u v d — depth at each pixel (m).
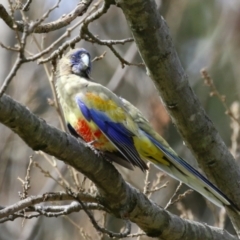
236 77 21.77
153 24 8.98
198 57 22.64
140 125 10.68
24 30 7.66
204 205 19.70
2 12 7.39
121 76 18.61
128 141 10.43
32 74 17.59
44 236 18.22
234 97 21.75
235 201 10.34
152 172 16.47
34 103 17.50
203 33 23.25
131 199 9.02
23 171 17.20
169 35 9.29
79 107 10.75
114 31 21.03
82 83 11.05
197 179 10.08
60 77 11.50
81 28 9.42
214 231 9.92
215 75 22.22
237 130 13.23
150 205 9.23
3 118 7.48
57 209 8.95
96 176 8.55
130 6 8.76
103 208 8.99
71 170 11.12
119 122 10.56
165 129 17.27
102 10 9.20
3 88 7.00
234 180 10.27
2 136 17.02
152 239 12.67
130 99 19.59
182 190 19.11
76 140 8.29
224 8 22.64
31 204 8.48
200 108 9.88
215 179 10.34
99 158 8.52
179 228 9.52
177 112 9.80
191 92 9.76
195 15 22.89
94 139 10.65
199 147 10.09
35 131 7.77
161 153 10.45
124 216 8.99
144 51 9.29
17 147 17.47
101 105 10.68
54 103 11.97
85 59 11.70
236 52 22.25
